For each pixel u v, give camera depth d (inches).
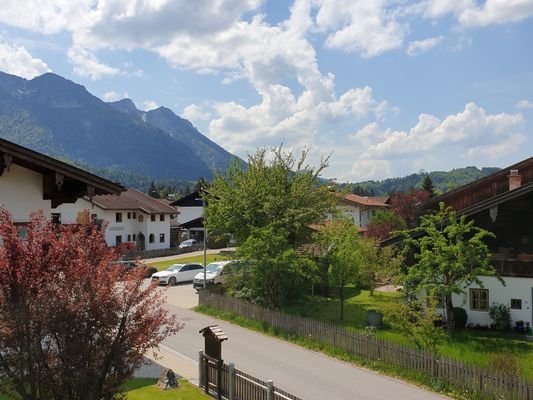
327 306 1189.7
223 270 1295.5
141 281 385.4
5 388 347.6
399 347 699.4
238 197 1219.2
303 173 1262.3
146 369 687.1
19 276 333.4
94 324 341.7
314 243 1212.5
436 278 865.5
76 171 538.6
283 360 769.6
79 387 338.3
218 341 598.2
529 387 548.4
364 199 3304.6
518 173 1194.6
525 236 923.4
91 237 387.5
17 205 531.2
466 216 948.6
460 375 617.3
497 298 927.7
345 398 602.2
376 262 1305.4
